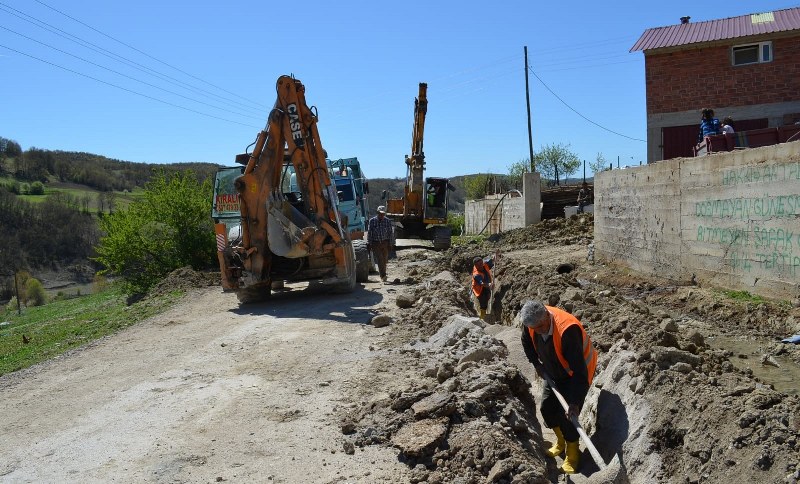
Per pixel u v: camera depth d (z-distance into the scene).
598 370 7.39
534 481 4.73
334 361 8.19
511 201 32.09
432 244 27.80
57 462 5.56
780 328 9.26
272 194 12.52
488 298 13.99
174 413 6.61
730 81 22.17
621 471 4.97
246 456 5.50
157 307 14.23
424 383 6.62
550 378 6.00
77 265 66.06
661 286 13.55
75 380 8.17
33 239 67.06
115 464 5.45
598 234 18.69
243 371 7.97
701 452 5.11
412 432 5.53
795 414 4.84
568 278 14.15
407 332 9.56
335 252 12.98
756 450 4.69
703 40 22.08
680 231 13.44
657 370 6.17
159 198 20.48
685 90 22.67
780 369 7.54
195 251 20.58
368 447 5.59
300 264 13.10
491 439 5.23
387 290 13.95
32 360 10.10
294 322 10.75
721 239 11.87
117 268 20.38
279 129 12.46
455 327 8.60
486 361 7.23
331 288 13.58
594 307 10.20
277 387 7.27
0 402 7.47
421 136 28.33
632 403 6.13
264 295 13.30
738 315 10.16
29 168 96.25
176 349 9.42
